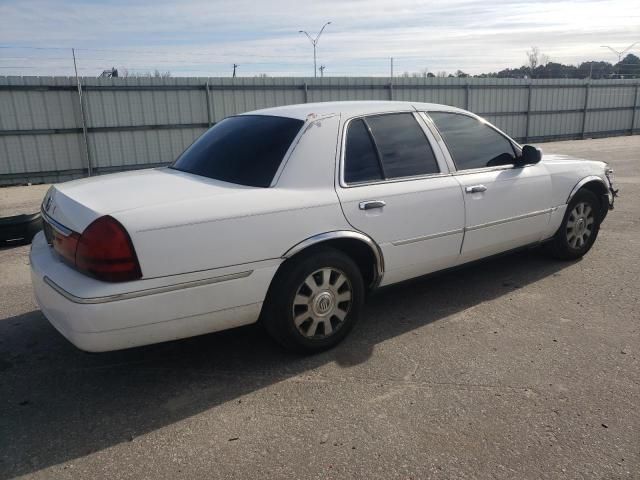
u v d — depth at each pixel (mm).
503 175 4383
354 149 3602
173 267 2832
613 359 3381
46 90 13602
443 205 3918
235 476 2410
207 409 2953
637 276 4906
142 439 2701
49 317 3045
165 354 3602
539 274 5012
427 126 4043
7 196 11734
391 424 2760
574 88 24812
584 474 2365
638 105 27344
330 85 18047
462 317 4082
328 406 2943
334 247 3514
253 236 3051
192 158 3934
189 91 15578
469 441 2607
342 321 3564
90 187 3342
